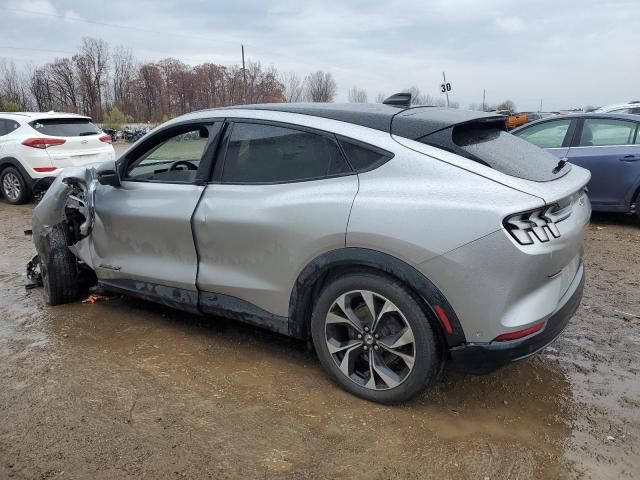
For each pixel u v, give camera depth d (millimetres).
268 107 3354
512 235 2426
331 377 3123
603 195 6992
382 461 2449
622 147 6816
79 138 9562
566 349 3621
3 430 2660
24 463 2416
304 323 3121
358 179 2811
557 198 2564
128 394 2994
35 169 9086
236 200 3199
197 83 81938
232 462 2430
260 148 3205
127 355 3492
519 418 2812
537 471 2395
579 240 2842
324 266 2850
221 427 2691
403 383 2754
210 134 3416
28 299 4582
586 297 4590
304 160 3029
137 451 2500
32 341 3713
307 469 2391
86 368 3307
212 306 3432
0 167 9477
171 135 3635
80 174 4148
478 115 3045
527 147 3178
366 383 2900
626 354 3553
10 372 3254
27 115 9445
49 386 3078
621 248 6125
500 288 2453
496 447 2562
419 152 2723
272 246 3045
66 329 3922
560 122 7344
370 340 2840
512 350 2516
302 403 2912
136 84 80688
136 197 3715
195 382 3137
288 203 2973
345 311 2873
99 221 3957
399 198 2639
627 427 2740
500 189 2514
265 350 3574
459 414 2838
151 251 3688
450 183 2590
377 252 2670
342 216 2754
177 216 3430
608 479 2354
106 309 4320
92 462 2424
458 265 2475
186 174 3562
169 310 4293
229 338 3762
